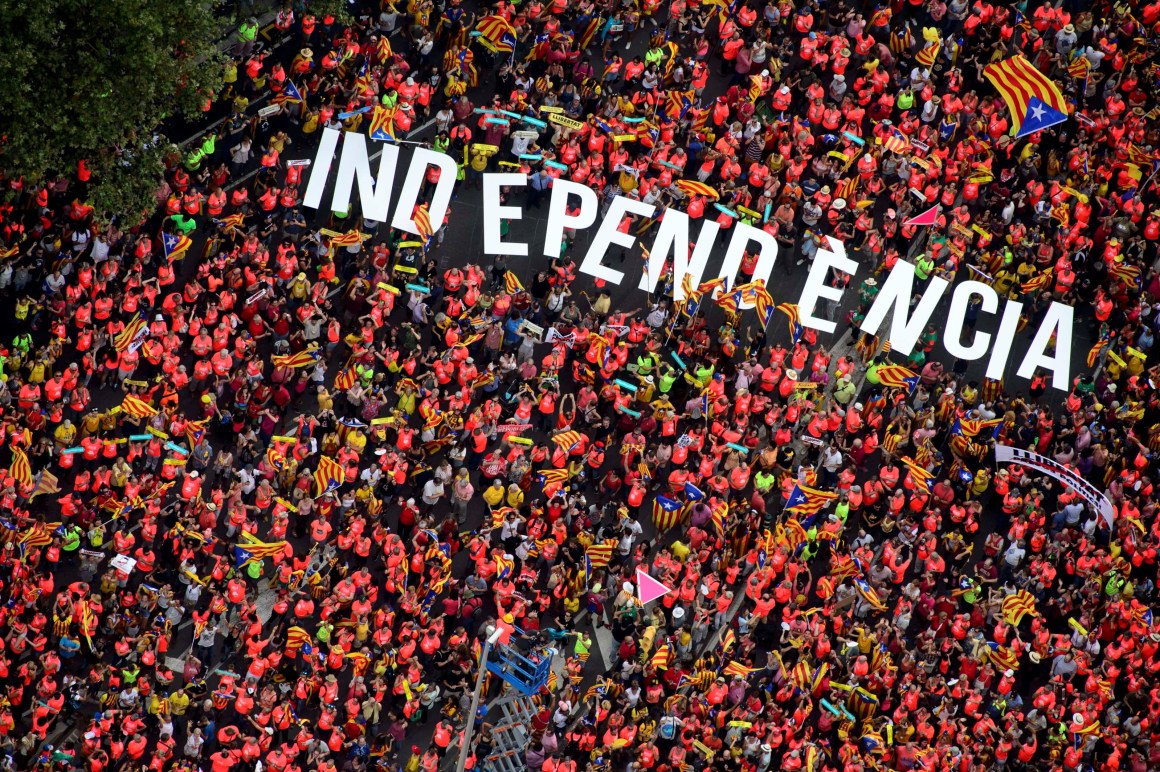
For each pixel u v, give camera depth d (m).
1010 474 82.94
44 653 72.12
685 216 85.62
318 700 73.62
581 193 85.25
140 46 74.00
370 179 83.56
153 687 72.50
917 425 83.00
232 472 76.69
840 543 80.56
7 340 77.75
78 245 79.06
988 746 77.19
